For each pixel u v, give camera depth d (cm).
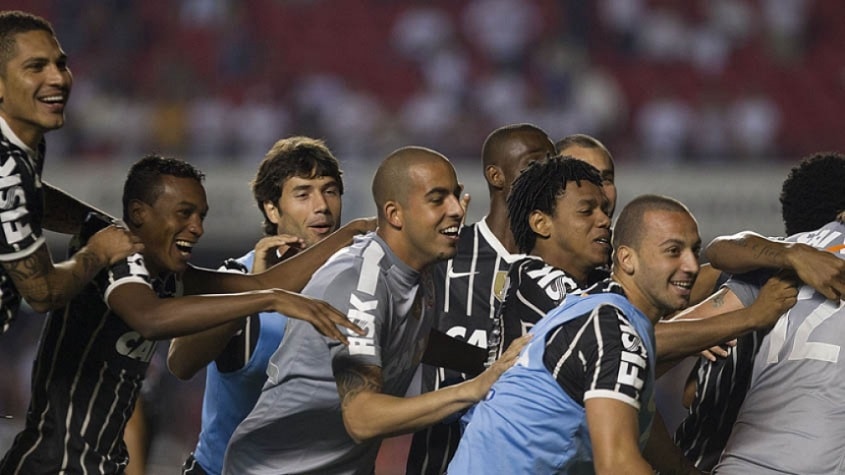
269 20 6956
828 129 6594
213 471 1777
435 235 1486
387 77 6712
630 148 6241
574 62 6744
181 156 6047
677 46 6938
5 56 1380
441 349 1711
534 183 1548
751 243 1557
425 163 1487
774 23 7069
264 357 1686
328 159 1866
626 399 1280
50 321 1500
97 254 1407
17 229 1353
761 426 1559
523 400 1345
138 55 6681
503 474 1354
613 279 1416
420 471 1809
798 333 1547
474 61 6775
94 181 5631
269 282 1628
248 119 6209
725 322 1548
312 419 1568
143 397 2112
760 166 5784
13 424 4069
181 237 1534
